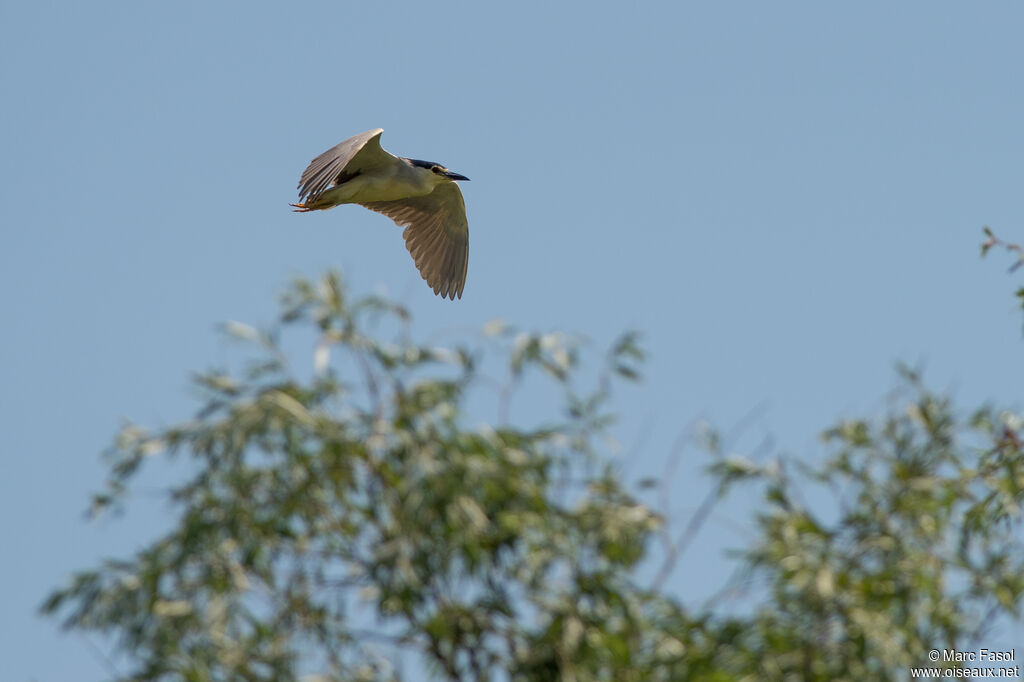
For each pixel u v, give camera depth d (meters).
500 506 10.77
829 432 11.59
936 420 11.55
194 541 10.21
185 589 10.27
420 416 10.51
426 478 10.26
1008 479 13.15
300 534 10.95
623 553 10.73
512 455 10.74
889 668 10.32
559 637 10.35
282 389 10.82
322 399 10.80
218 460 10.38
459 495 10.27
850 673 10.13
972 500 11.66
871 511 11.03
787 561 10.25
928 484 11.00
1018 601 11.05
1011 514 13.03
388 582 10.39
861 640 10.25
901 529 11.02
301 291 11.20
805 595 10.10
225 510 10.40
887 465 11.30
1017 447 13.08
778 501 11.14
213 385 10.84
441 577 10.60
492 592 10.76
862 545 10.78
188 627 10.09
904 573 10.55
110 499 10.47
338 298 11.05
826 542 10.64
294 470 10.57
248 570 10.66
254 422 10.28
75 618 10.13
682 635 10.57
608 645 10.46
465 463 10.38
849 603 10.31
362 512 10.93
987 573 11.30
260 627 10.59
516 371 11.17
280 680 10.21
